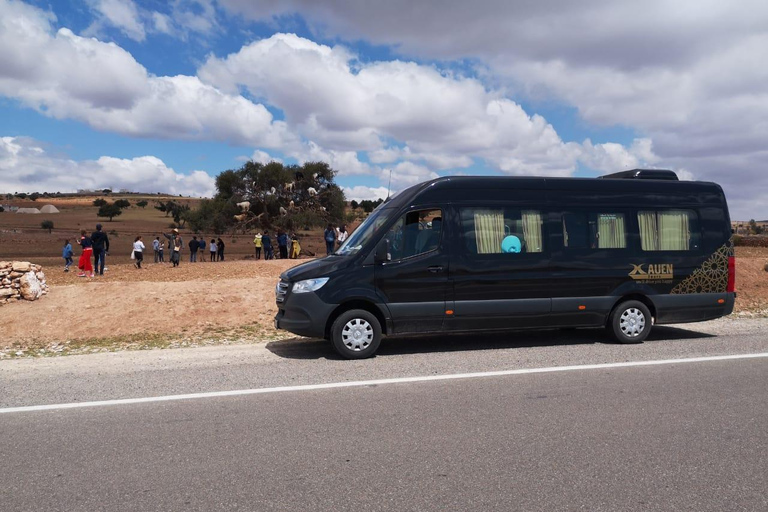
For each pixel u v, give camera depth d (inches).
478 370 290.7
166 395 250.7
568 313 358.6
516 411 222.7
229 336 451.5
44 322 486.9
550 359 315.6
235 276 838.5
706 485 158.1
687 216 383.6
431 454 180.2
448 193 348.8
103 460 178.1
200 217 2647.6
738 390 250.4
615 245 368.8
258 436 197.6
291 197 2549.2
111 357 342.6
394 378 276.4
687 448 184.5
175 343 426.3
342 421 212.7
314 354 343.9
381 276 332.2
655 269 371.9
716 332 415.8
